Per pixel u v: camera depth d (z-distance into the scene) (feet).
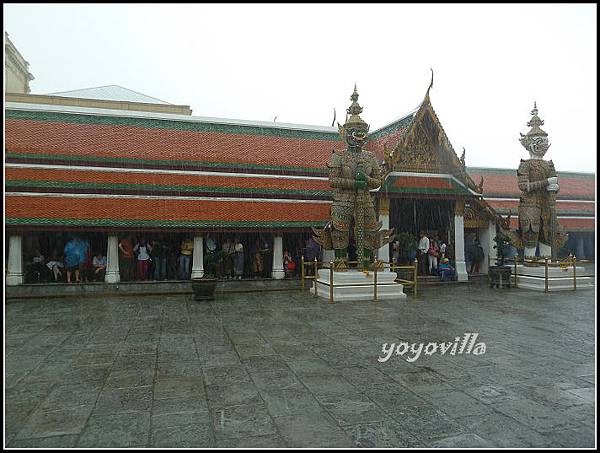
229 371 30.71
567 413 23.54
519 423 22.30
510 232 79.56
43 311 54.49
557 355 34.71
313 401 25.20
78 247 70.44
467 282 82.43
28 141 71.72
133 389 27.25
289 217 78.59
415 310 55.11
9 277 66.03
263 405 24.62
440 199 81.92
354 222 69.97
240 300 63.41
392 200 89.51
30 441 20.43
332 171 67.97
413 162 81.51
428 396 25.98
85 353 35.47
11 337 41.01
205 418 22.91
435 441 20.35
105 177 72.74
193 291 66.13
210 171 78.84
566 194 109.19
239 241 81.35
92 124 77.25
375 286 62.80
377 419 22.76
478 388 27.32
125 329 44.32
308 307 57.52
